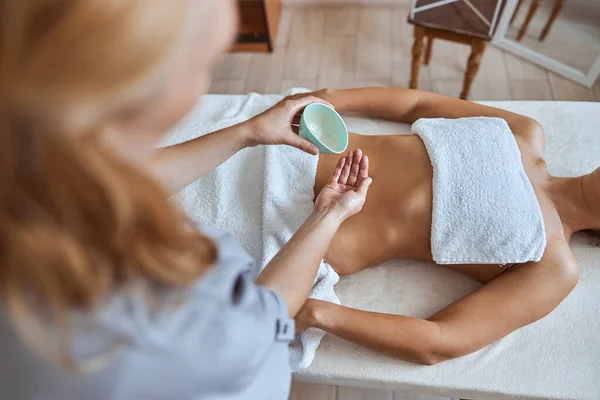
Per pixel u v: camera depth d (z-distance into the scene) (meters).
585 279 1.05
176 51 0.32
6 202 0.30
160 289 0.38
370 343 0.92
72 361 0.35
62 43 0.28
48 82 0.28
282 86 1.99
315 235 0.79
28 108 0.28
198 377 0.41
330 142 1.06
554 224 1.01
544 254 0.97
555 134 1.25
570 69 1.87
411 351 0.91
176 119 0.38
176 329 0.39
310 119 1.06
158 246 0.35
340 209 0.84
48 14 0.28
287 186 1.08
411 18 1.59
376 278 1.08
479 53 1.60
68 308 0.34
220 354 0.42
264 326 0.49
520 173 1.02
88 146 0.30
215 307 0.42
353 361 0.97
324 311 0.93
